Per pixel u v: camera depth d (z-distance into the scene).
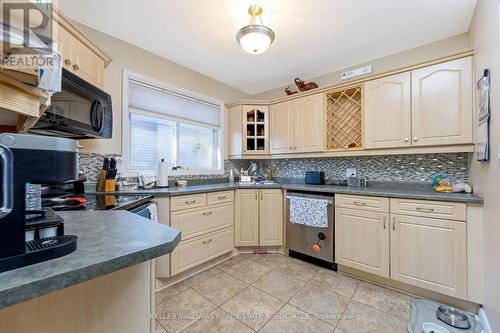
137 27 2.04
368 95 2.34
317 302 1.74
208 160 3.25
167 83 2.62
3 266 0.43
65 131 1.56
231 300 1.77
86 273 0.47
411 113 2.07
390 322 1.51
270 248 2.83
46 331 0.57
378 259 1.99
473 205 1.60
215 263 2.48
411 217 1.83
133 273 0.75
